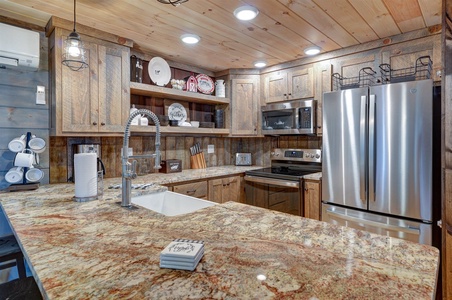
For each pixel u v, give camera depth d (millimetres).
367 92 2180
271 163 3592
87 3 1806
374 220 2154
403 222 2021
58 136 2182
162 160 3051
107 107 2324
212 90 3438
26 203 1517
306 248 879
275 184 2902
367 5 1843
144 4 1817
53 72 2111
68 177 2350
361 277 696
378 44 2473
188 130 3018
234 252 844
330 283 667
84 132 2199
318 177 2629
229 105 3449
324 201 2477
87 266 757
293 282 671
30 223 1152
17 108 2100
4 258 1589
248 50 2766
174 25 2152
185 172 3041
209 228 1078
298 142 3367
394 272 724
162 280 682
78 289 642
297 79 3080
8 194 1775
